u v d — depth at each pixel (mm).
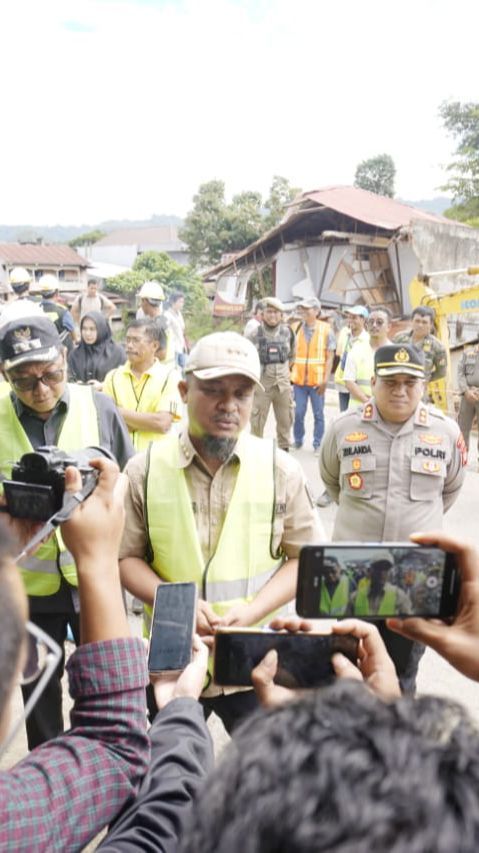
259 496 2439
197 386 2363
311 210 21016
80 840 927
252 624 2332
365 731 623
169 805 1077
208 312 35875
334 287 21344
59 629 2879
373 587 1283
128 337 4480
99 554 1136
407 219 20641
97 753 996
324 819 556
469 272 9820
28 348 2766
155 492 2457
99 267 53875
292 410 8711
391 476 3312
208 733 1302
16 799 888
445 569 1291
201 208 40969
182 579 2436
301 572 1276
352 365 7465
